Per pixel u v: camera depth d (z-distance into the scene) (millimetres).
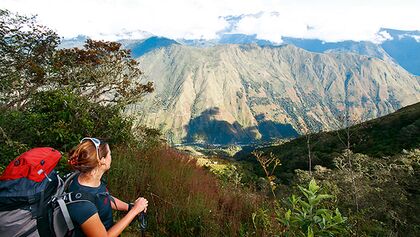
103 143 2455
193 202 5254
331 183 6723
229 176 7848
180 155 8250
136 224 4871
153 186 5602
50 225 2137
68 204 2186
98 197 2352
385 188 16266
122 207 2811
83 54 15586
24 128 7637
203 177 7117
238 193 6281
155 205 5246
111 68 15820
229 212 5613
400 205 15289
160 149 8008
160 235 4711
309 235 2604
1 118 7391
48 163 2250
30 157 2205
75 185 2328
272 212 4840
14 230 2076
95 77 14922
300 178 9102
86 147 2346
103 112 9102
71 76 14086
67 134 7484
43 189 2172
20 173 2146
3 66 11781
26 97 10375
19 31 13305
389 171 19984
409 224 11117
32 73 12469
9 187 2104
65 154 6234
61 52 15125
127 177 5852
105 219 2404
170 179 6117
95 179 2414
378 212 10336
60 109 8117
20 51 12953
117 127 8508
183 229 4781
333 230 2916
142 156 7156
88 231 2201
